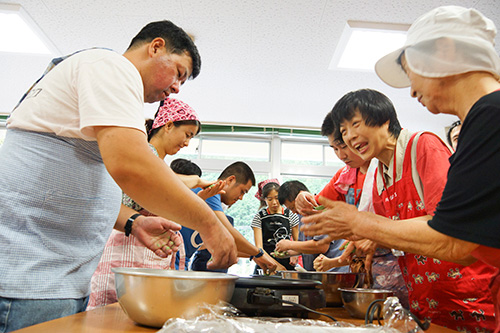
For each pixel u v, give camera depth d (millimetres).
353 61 3260
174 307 685
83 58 881
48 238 857
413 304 1261
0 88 4020
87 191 916
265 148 5328
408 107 4148
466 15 754
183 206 764
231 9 2668
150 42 1056
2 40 3102
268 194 3359
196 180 1797
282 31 2902
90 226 932
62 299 857
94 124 758
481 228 647
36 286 812
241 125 4941
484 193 642
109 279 1425
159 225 1093
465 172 674
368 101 1235
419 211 1188
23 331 656
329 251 2109
